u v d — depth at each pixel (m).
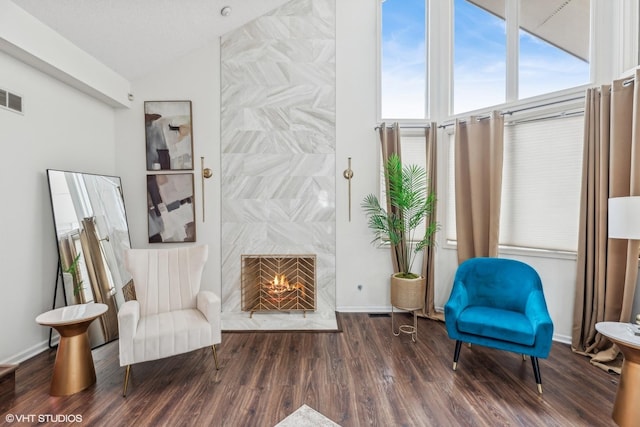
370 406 1.88
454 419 1.77
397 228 3.23
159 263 2.54
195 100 3.56
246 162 3.58
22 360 2.41
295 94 3.58
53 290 2.71
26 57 2.36
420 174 3.41
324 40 3.58
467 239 3.18
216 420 1.75
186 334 2.16
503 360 2.45
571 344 2.64
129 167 3.56
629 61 2.45
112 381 2.15
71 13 2.45
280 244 3.60
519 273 2.46
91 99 3.19
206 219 3.58
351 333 3.00
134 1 2.62
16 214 2.40
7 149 2.34
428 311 3.39
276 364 2.39
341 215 3.60
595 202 2.47
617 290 2.37
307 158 3.60
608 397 1.97
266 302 3.65
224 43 3.55
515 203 3.03
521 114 2.92
